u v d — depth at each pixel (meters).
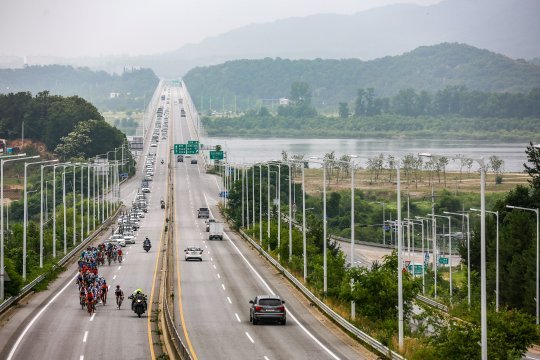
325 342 73.50
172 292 101.94
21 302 97.19
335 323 84.12
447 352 61.72
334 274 105.31
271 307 82.81
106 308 93.06
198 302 98.69
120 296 93.31
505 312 66.25
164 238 185.88
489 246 127.12
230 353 67.44
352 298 82.00
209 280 119.38
